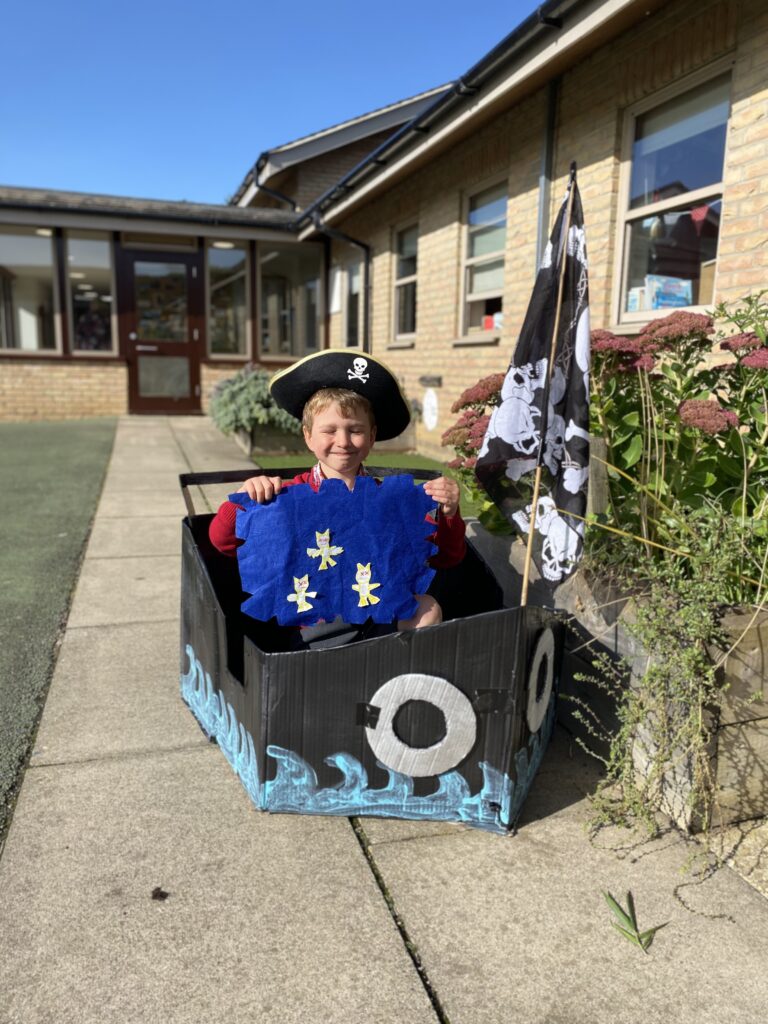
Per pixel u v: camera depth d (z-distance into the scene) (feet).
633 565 8.61
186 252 44.96
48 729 8.91
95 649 11.32
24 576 14.66
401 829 7.13
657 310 18.08
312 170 51.34
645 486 8.51
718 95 15.99
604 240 19.17
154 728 8.98
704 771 6.85
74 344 44.34
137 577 14.76
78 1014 5.09
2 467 26.78
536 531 7.88
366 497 7.12
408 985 5.38
